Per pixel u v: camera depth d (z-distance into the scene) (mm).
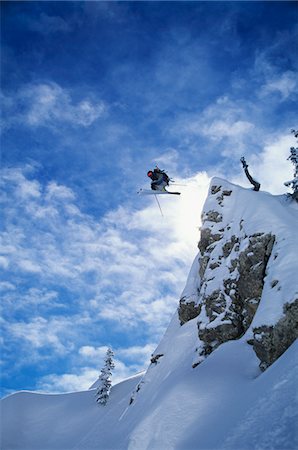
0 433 54688
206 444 13102
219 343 22391
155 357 32656
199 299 31234
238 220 26016
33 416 59188
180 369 25656
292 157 27750
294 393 12461
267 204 24625
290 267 18297
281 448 10648
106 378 54406
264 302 17844
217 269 25328
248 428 12297
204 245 29094
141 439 15930
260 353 17016
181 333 30688
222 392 16359
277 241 20672
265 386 14070
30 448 49562
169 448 14305
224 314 22812
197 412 15789
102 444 30328
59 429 52219
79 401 59219
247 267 21812
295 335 16156
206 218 29578
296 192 26594
